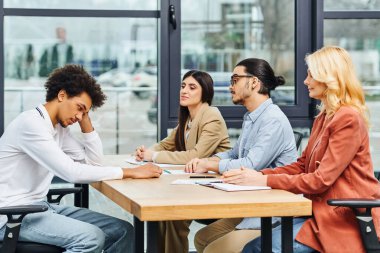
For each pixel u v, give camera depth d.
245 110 4.89
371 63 5.01
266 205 2.24
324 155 2.58
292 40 4.99
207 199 2.29
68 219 2.69
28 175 2.75
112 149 5.37
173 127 4.83
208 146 3.67
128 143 5.36
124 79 5.08
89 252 2.60
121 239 2.94
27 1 4.77
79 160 3.24
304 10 4.92
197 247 3.46
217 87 4.93
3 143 2.73
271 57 5.00
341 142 2.54
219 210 2.21
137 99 5.12
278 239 2.54
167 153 3.67
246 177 2.63
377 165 5.15
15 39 4.82
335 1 4.91
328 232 2.49
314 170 2.67
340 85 2.63
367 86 5.04
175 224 3.67
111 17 4.85
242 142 3.28
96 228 2.68
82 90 2.78
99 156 3.26
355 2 4.92
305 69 4.93
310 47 4.94
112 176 2.86
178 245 3.69
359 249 2.46
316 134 2.80
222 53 4.94
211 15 4.91
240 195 2.39
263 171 2.94
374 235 2.45
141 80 5.07
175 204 2.19
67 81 2.77
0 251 2.54
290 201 2.26
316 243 2.50
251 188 2.53
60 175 2.74
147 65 5.03
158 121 4.93
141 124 5.22
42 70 4.93
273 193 2.45
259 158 3.10
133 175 2.92
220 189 2.55
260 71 3.23
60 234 2.62
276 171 2.94
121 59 5.02
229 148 3.74
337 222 2.50
